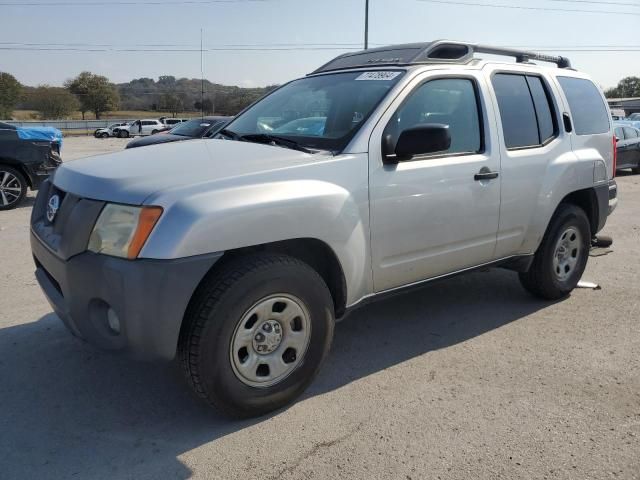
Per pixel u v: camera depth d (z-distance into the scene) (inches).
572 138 187.6
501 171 159.9
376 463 108.0
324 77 167.2
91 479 103.6
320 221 121.3
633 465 107.9
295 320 123.6
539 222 175.3
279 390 122.4
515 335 168.1
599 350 157.6
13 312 181.0
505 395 132.9
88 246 110.0
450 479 103.7
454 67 155.9
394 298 199.6
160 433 117.8
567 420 122.5
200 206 106.4
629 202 422.9
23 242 276.2
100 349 113.7
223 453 111.0
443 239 148.8
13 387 135.6
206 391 112.3
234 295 110.6
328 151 131.9
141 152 139.2
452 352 156.4
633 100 2465.6
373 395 132.9
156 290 103.0
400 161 137.7
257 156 127.2
